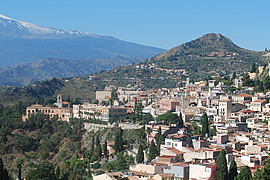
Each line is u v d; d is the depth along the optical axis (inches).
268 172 6668.3
